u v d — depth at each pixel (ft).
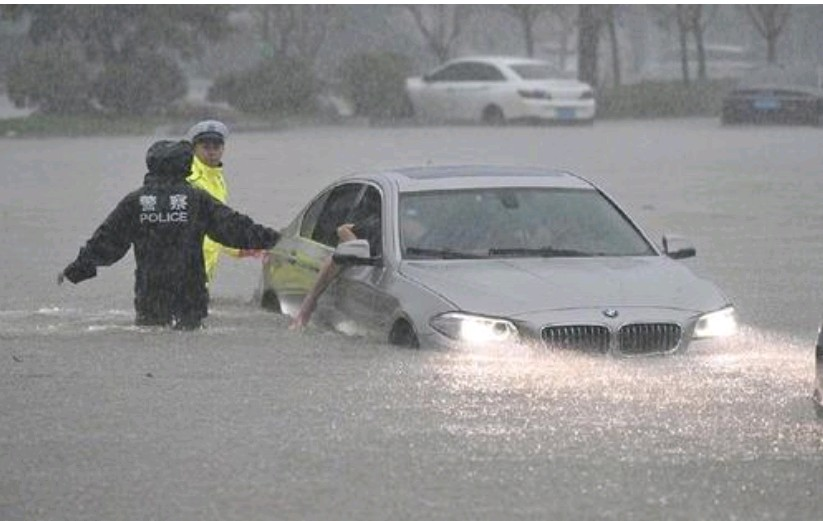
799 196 230.89
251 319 125.70
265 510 71.87
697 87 485.97
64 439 85.51
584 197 119.03
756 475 77.05
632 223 117.91
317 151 314.96
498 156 298.76
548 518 70.08
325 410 91.61
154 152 120.67
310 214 128.67
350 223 120.88
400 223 114.73
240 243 120.57
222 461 80.48
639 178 258.98
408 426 87.35
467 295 105.29
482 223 114.83
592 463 79.36
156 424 88.79
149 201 119.96
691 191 237.66
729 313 108.06
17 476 78.07
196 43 444.55
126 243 121.08
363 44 594.24
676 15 515.09
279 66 442.91
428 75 430.20
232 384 99.40
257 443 84.07
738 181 253.65
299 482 76.33
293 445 83.56
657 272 110.22
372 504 72.59
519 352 102.47
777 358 106.52
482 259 112.16
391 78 438.81
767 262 165.37
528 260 112.16
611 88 483.51
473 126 411.54
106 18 428.56
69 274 120.47
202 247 121.19
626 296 105.60
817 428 86.48
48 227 196.44
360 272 115.14
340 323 116.88
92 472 78.64
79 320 128.88
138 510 72.13
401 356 106.22
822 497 73.20
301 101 439.22
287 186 242.78
